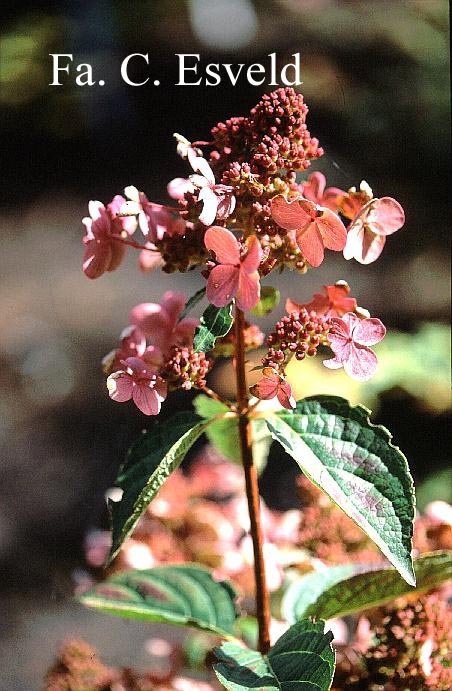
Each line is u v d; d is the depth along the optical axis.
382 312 2.99
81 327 3.29
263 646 0.68
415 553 0.79
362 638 0.78
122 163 4.52
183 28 5.08
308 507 0.87
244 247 0.60
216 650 0.65
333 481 0.63
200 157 0.63
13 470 2.57
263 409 0.71
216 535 0.93
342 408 0.65
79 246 3.94
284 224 0.61
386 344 1.66
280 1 5.38
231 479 0.99
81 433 2.73
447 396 1.67
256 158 0.62
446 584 0.81
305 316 0.62
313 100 4.32
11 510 2.39
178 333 0.69
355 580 0.70
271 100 0.63
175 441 0.66
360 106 4.22
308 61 4.56
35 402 2.90
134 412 2.79
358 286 3.18
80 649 0.84
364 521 0.62
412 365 1.62
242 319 0.66
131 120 4.72
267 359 0.61
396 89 4.27
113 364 0.68
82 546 2.23
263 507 0.91
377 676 0.72
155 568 0.76
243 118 0.64
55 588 2.05
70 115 4.75
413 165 3.97
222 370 2.30
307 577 0.75
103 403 2.86
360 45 4.63
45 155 4.62
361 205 0.66
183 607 0.75
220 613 0.75
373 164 3.98
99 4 5.04
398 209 0.63
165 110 4.75
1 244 4.00
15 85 4.86
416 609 0.73
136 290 3.47
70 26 5.02
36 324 3.32
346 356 0.62
